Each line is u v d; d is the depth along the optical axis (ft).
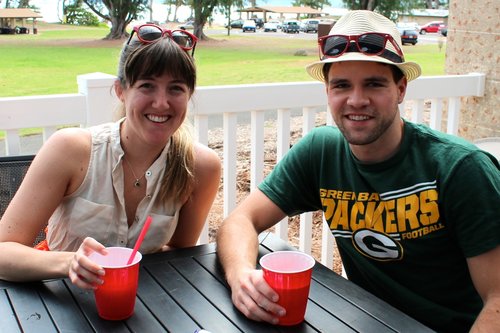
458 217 5.22
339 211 5.91
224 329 4.28
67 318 4.35
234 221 5.93
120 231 6.09
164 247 6.73
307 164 6.14
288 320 4.33
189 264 5.41
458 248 5.53
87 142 5.95
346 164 5.84
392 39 5.35
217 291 4.87
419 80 10.82
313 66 5.97
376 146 5.47
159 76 5.54
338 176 5.90
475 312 5.70
